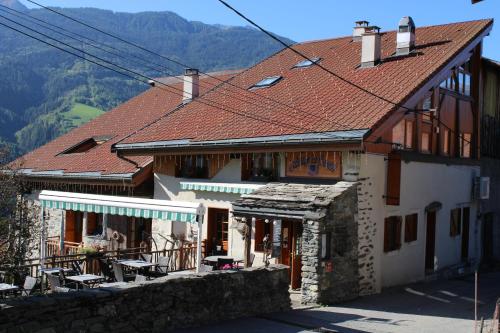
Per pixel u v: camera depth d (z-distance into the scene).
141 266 15.01
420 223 18.81
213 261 16.12
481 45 22.55
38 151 29.19
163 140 20.02
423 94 17.52
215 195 19.08
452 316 13.71
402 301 15.48
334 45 24.86
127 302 9.65
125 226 21.83
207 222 19.20
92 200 16.03
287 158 17.28
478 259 23.41
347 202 15.15
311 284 14.21
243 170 18.50
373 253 16.25
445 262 20.78
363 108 16.56
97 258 16.09
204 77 30.12
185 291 10.73
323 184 16.30
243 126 18.61
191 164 20.20
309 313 12.95
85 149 26.92
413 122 18.16
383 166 16.58
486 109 24.14
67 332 8.73
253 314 12.24
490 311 14.62
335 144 15.36
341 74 20.39
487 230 24.89
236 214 15.99
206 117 21.02
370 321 12.52
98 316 9.17
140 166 21.31
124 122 27.98
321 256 14.20
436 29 22.48
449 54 18.91
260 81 23.14
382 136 16.12
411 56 19.75
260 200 15.86
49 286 15.15
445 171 20.38
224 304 11.57
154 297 10.12
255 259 17.70
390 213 16.97
